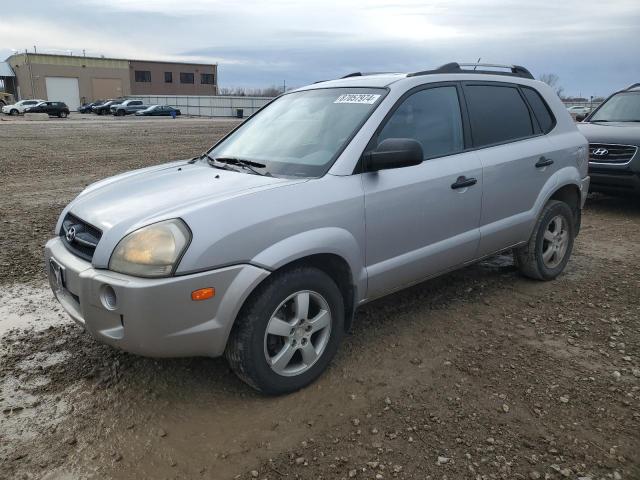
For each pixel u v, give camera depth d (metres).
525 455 2.77
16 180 11.11
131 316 2.78
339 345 3.58
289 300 3.21
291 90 4.66
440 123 4.10
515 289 4.99
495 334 4.09
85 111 60.78
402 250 3.78
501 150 4.46
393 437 2.90
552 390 3.34
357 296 3.57
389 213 3.61
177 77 87.19
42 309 4.56
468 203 4.15
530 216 4.75
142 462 2.73
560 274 5.42
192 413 3.12
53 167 13.09
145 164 13.80
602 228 7.47
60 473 2.65
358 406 3.18
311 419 3.06
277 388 3.22
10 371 3.55
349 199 3.38
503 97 4.69
